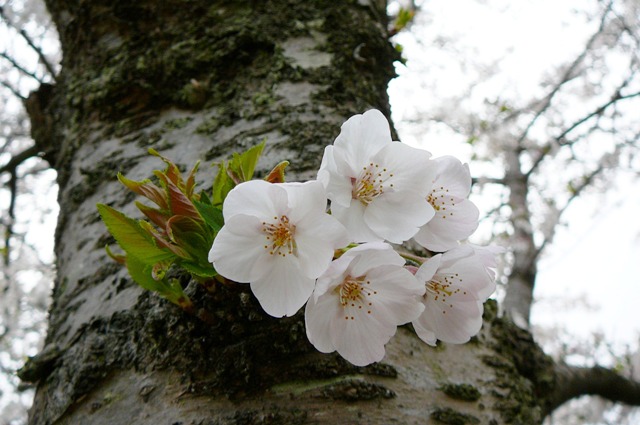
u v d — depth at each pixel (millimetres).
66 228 276
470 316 164
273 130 240
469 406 197
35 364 208
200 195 170
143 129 271
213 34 281
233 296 175
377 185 154
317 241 140
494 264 160
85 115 295
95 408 183
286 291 142
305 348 172
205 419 165
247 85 264
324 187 144
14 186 641
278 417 163
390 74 306
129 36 298
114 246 238
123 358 189
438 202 168
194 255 160
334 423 164
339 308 149
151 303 194
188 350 176
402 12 417
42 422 196
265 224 143
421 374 191
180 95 270
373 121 157
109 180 261
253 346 171
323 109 250
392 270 145
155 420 170
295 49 275
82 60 314
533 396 235
